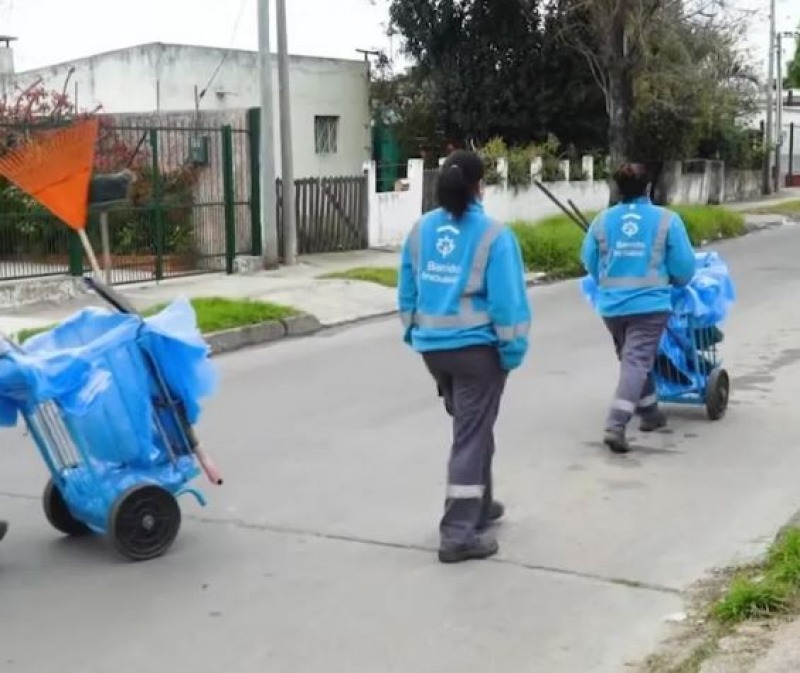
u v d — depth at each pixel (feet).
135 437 17.25
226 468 22.49
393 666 13.57
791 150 161.58
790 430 24.56
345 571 16.74
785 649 13.04
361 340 39.29
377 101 93.20
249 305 41.29
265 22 52.54
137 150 52.13
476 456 17.01
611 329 23.82
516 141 94.22
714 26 89.92
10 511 20.17
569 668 13.42
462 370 16.78
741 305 43.55
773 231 87.92
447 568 16.75
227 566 17.07
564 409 27.14
